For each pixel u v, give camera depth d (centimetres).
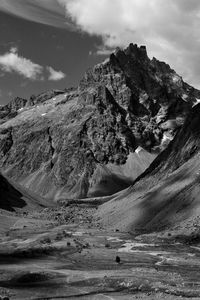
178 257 12456
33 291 7425
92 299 6594
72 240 16950
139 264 11388
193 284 7919
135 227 19700
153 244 15150
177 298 6250
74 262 12125
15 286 8044
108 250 14438
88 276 8906
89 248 14988
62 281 8412
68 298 6775
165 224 17625
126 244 15562
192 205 17475
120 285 7669
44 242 16975
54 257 13325
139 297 6450
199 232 15162
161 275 9056
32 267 10975
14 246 16188
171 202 19188
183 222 16775
